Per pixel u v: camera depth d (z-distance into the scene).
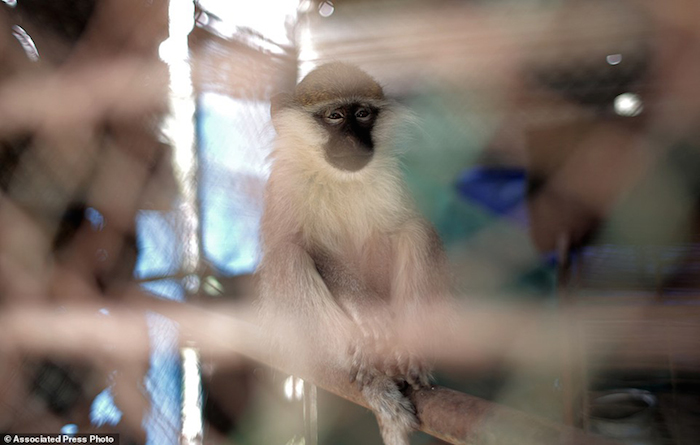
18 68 0.85
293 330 0.84
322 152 0.90
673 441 0.86
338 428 1.04
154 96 0.95
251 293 1.03
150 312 0.90
